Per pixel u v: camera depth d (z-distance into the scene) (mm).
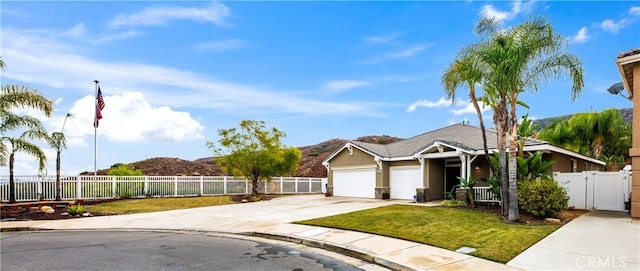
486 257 7352
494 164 13875
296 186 27344
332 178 24578
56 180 18266
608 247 8008
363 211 14289
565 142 30641
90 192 19625
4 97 15820
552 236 9133
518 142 14141
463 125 22859
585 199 14734
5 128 16312
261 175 23422
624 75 12508
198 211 16156
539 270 6500
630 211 12859
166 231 11602
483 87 12008
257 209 16547
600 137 29438
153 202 19219
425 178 18688
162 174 33031
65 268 6855
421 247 8352
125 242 9578
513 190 11391
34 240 9859
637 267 6555
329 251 8656
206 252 8352
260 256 8016
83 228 12062
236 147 22812
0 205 16016
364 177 22406
